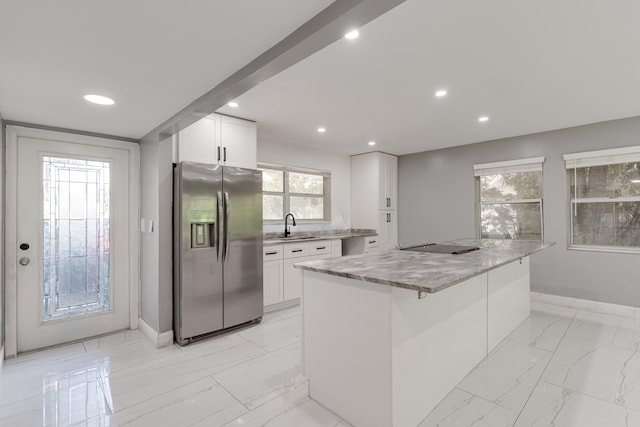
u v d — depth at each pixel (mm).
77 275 3049
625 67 2281
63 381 2287
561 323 3334
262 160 4367
